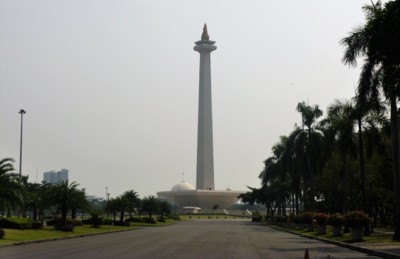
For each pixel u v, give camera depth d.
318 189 93.19
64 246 37.38
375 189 72.75
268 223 106.06
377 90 41.09
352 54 41.81
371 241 41.03
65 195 60.56
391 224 84.12
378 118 53.03
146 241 43.72
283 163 82.75
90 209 73.38
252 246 37.31
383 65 35.78
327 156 71.50
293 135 76.88
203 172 177.25
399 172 43.47
